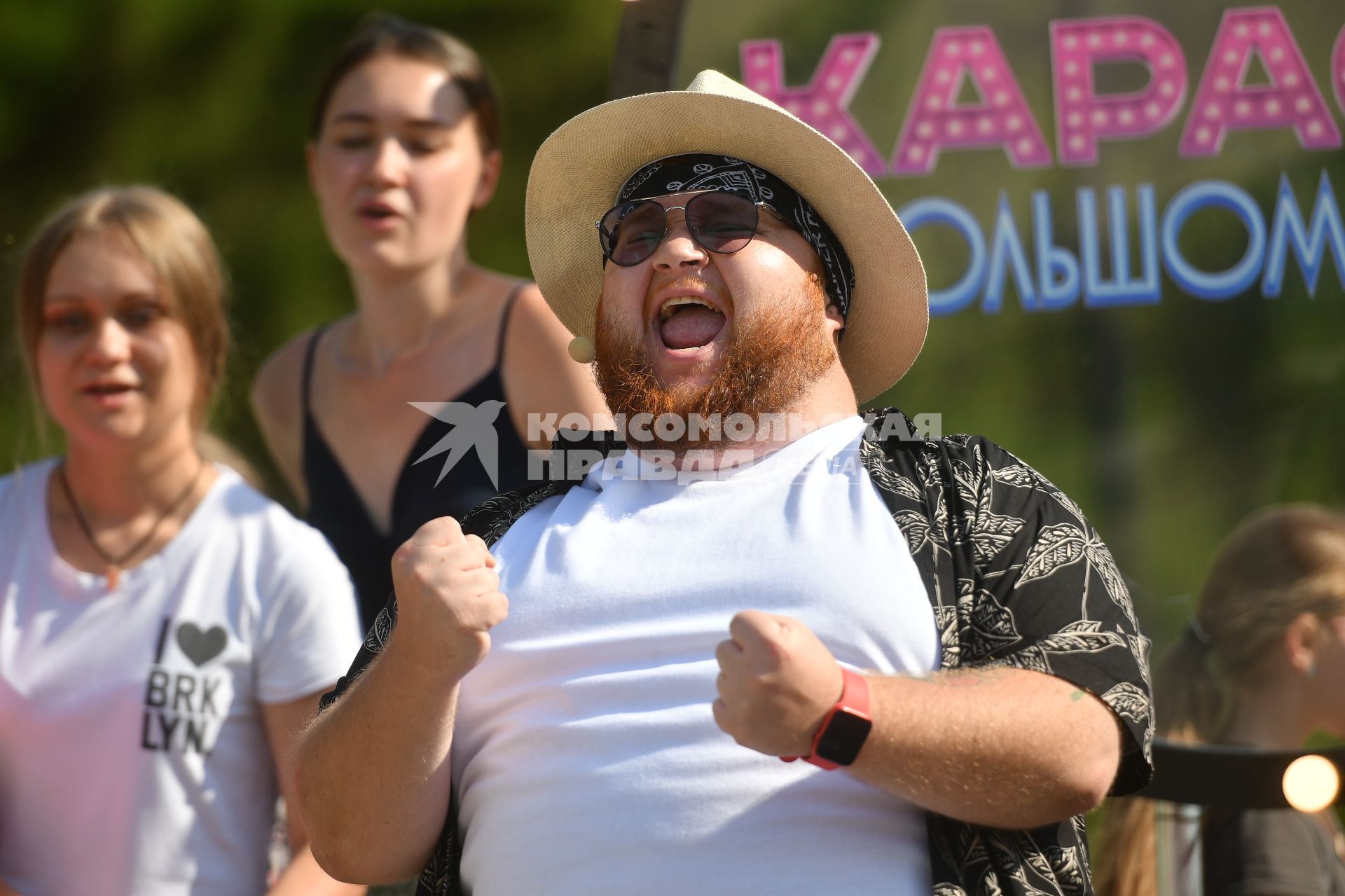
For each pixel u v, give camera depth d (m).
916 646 6.68
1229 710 12.13
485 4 15.84
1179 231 13.48
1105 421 13.39
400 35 14.05
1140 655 6.55
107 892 9.44
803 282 8.02
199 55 16.58
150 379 10.55
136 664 9.84
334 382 14.00
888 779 5.97
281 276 15.66
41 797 9.61
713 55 13.84
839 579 6.82
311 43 16.45
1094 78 13.62
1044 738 6.00
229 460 12.83
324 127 13.91
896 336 8.80
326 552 10.62
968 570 6.89
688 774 6.50
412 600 6.44
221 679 9.93
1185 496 13.19
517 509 8.12
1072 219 13.59
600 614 6.98
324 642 10.12
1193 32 13.54
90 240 10.75
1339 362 13.20
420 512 13.35
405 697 6.53
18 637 10.03
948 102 13.71
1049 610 6.61
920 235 13.70
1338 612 12.03
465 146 13.92
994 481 7.29
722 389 7.63
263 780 10.06
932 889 6.34
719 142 8.34
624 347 7.94
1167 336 13.42
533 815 6.69
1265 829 11.53
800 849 6.34
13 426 14.22
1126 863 11.75
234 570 10.24
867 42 13.78
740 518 7.25
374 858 6.91
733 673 5.86
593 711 6.80
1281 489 13.05
